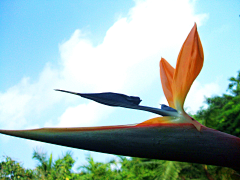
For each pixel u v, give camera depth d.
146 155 0.20
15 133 0.19
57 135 0.20
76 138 0.20
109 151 0.20
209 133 0.20
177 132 0.20
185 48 0.22
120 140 0.20
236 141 0.20
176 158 0.20
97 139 0.20
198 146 0.20
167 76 0.27
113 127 0.21
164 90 0.27
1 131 0.19
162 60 0.28
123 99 0.21
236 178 1.29
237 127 1.42
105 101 0.21
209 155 0.20
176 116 0.21
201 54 0.21
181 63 0.22
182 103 0.21
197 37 0.21
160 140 0.20
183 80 0.21
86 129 0.21
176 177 1.43
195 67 0.21
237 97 1.57
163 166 1.53
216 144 0.20
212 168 1.44
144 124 0.21
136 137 0.20
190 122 0.21
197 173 1.48
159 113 0.22
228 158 0.20
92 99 0.20
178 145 0.20
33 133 0.20
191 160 0.20
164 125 0.21
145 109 0.21
